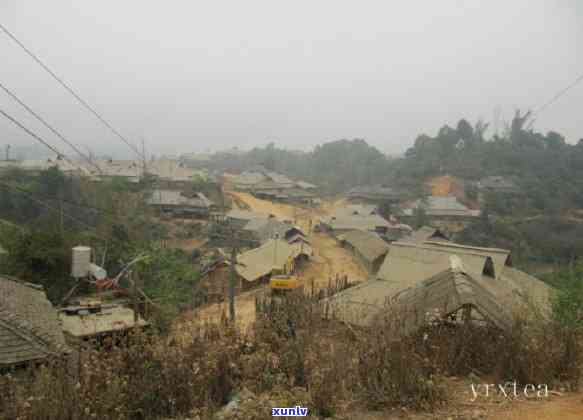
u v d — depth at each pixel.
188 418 5.24
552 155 80.06
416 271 20.86
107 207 37.94
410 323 7.54
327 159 121.25
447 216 64.19
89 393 5.16
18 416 4.86
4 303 9.59
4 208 37.28
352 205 71.69
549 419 4.93
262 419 4.93
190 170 75.56
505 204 64.44
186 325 9.06
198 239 46.47
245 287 30.42
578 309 9.16
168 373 5.76
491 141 92.88
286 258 35.72
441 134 97.44
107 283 15.86
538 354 6.18
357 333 7.12
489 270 19.81
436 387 5.42
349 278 36.25
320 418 5.03
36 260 19.06
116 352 6.29
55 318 10.98
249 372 6.12
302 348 6.47
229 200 71.69
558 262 49.22
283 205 78.56
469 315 7.93
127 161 71.94
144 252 22.48
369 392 5.40
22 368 7.70
